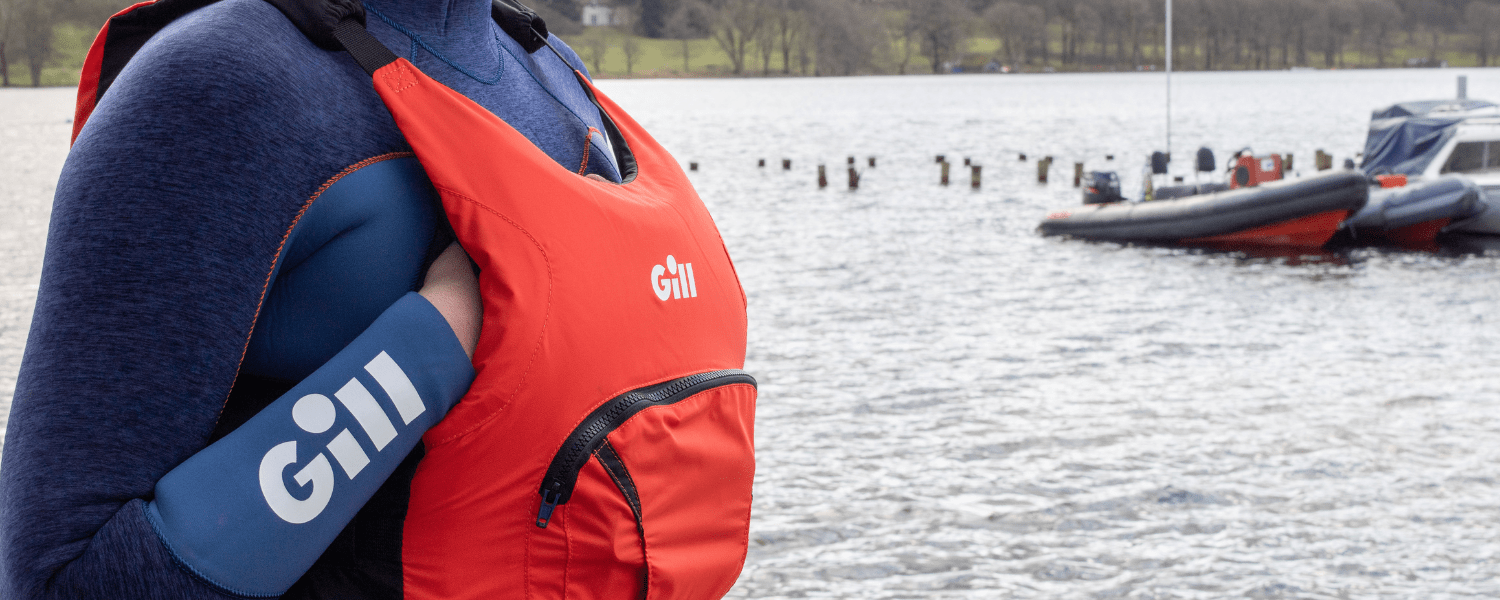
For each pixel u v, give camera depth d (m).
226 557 0.79
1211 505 6.68
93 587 0.76
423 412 0.87
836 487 7.09
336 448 0.83
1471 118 18.48
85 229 0.79
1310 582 5.66
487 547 0.90
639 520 0.92
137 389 0.78
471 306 0.91
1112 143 43.12
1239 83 112.50
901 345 11.24
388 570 0.90
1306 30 151.50
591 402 0.90
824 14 154.50
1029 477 7.21
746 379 1.10
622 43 157.00
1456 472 7.11
